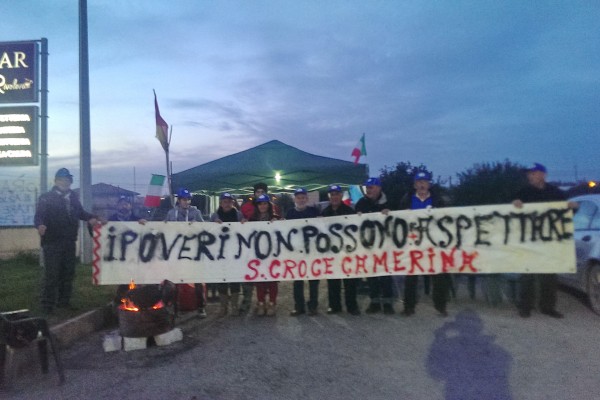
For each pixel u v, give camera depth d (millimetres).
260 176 13227
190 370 5727
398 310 8242
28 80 13445
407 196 8234
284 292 10312
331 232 7992
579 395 4734
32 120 13430
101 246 8023
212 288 9609
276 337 6918
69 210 7930
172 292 7121
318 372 5551
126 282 7992
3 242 14781
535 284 7879
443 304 7781
